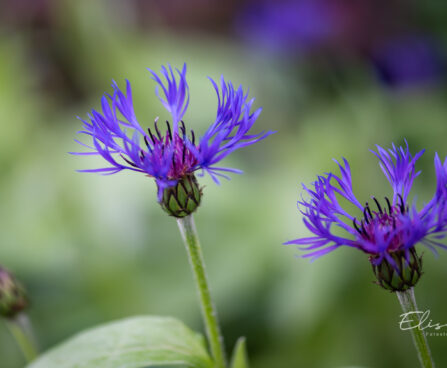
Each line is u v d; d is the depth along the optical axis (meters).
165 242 0.71
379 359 0.64
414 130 0.78
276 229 0.68
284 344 0.65
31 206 0.73
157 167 0.43
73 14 0.88
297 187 0.70
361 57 1.07
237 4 1.21
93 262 0.70
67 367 0.48
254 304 0.67
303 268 0.65
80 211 0.72
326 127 0.76
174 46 0.89
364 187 0.70
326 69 0.98
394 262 0.42
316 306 0.64
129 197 0.71
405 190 0.43
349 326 0.65
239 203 0.71
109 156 0.43
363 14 1.08
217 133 0.43
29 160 0.77
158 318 0.49
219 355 0.47
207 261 0.69
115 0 1.00
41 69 1.00
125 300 0.70
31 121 0.83
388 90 1.01
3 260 0.71
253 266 0.68
